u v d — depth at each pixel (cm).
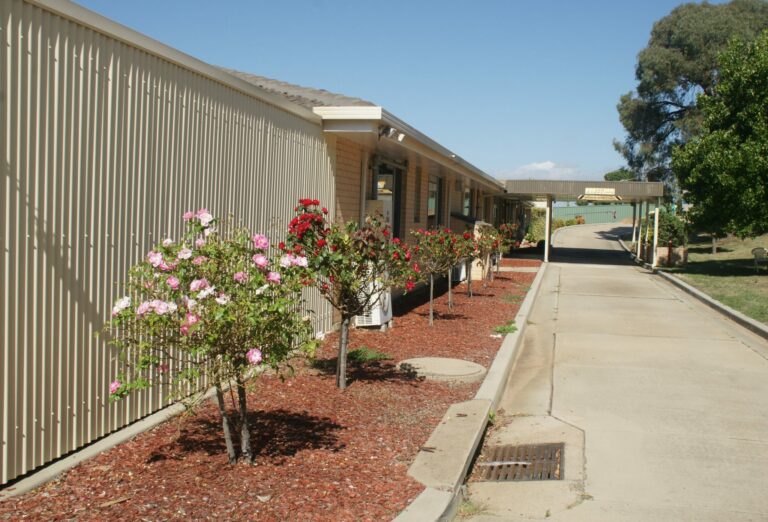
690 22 4078
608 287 1872
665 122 4488
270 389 659
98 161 480
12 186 405
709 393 751
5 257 402
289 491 423
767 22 4044
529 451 567
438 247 1126
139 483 420
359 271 677
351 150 1062
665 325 1227
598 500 462
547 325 1212
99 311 484
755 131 1956
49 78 432
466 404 638
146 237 538
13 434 410
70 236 454
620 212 7175
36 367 427
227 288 414
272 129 777
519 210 4288
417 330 1032
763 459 545
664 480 499
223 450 487
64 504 387
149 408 553
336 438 529
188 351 411
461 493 464
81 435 470
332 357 814
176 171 580
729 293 1620
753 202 1922
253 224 735
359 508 406
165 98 561
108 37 486
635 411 680
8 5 398
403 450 512
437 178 1825
